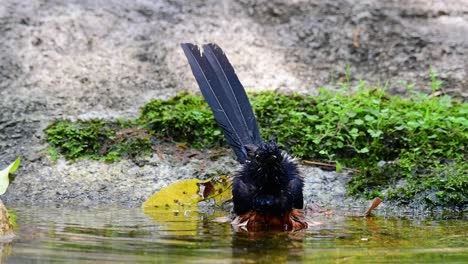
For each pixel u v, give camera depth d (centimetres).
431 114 1180
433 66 1369
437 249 735
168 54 1373
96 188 1073
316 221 920
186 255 689
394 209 1018
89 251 702
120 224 867
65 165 1116
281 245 753
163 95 1286
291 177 885
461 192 1041
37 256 678
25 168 1110
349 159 1134
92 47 1377
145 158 1128
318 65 1377
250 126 1038
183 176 1093
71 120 1202
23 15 1415
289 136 1159
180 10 1465
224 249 725
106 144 1154
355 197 1053
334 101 1216
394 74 1359
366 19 1461
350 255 702
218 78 1066
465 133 1154
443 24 1459
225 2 1489
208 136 1170
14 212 947
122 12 1448
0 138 1164
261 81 1326
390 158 1135
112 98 1272
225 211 982
